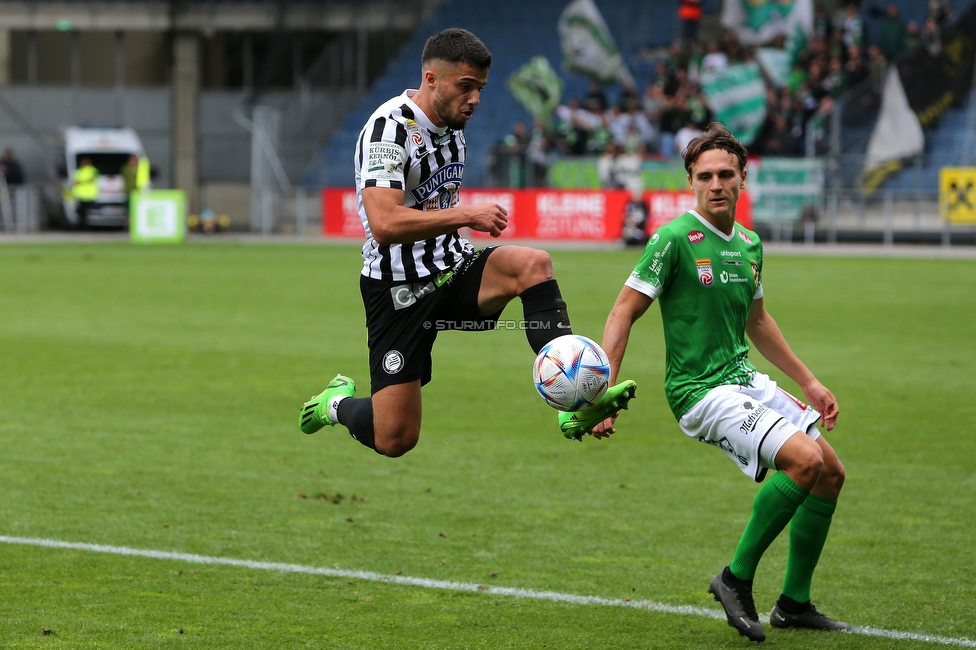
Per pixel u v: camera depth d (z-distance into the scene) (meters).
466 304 16.00
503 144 117.50
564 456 28.39
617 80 122.19
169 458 27.62
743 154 16.94
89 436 29.95
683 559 20.23
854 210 104.00
